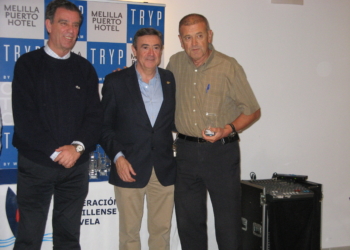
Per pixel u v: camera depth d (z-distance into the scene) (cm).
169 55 282
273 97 308
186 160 225
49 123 198
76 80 206
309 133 319
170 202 226
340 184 329
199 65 222
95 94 215
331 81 320
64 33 196
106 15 261
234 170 223
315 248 258
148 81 219
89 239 240
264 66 303
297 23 307
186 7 282
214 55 224
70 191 211
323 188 326
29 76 194
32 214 204
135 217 219
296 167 318
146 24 268
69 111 203
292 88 311
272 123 310
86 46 260
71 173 206
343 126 326
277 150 313
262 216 248
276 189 257
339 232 331
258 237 253
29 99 192
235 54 296
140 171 213
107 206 241
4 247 228
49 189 206
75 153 196
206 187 230
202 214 235
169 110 220
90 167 253
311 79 315
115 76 217
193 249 236
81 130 205
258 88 304
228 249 225
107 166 258
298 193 249
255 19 297
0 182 227
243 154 305
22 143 198
